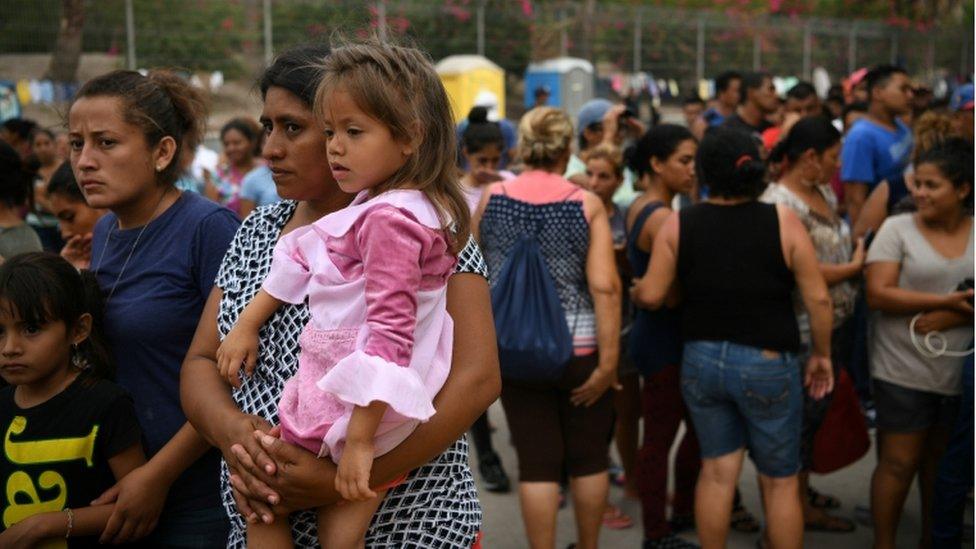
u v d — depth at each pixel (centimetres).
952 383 386
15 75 1100
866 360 595
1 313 237
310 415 182
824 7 2220
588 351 372
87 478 244
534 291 364
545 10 1539
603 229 370
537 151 379
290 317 196
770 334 361
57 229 448
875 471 409
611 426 385
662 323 418
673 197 441
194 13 1209
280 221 215
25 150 698
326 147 193
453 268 192
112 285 249
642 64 1620
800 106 829
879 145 587
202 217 248
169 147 250
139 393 247
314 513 194
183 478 246
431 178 186
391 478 184
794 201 405
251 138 754
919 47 1842
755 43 1703
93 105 241
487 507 500
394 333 172
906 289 389
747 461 557
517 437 379
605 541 459
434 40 1454
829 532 463
